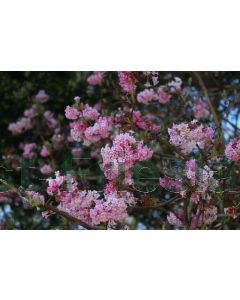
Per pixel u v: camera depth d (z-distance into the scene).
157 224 0.79
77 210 0.57
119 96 0.74
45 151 0.83
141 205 0.64
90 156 0.82
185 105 0.74
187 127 0.59
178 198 0.60
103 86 0.82
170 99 0.78
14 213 0.82
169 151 0.70
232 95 0.77
